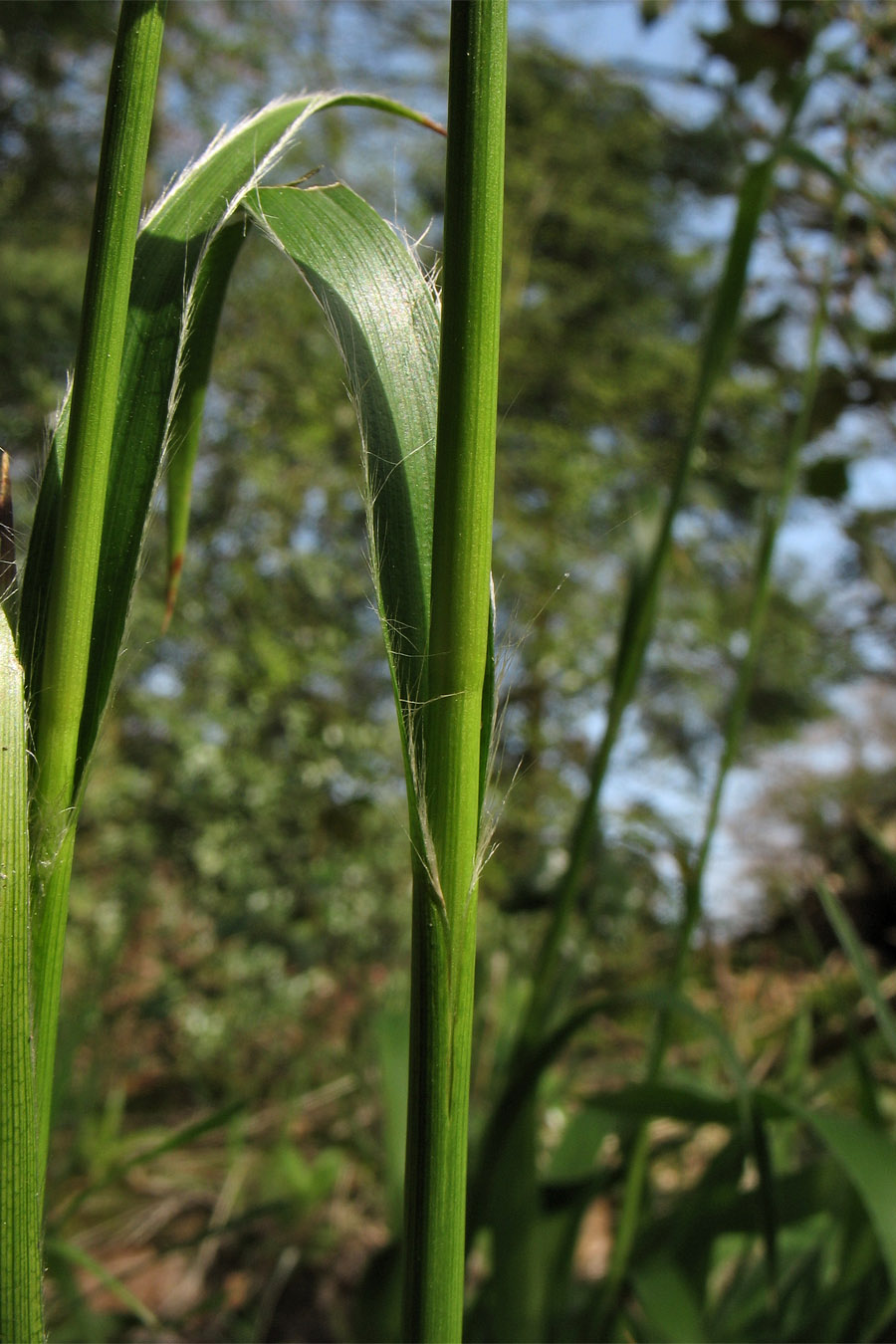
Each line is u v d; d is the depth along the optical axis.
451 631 0.13
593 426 1.55
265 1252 0.44
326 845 0.89
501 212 0.13
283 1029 0.72
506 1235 0.27
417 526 0.14
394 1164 0.34
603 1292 0.27
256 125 0.16
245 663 0.98
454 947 0.13
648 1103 0.24
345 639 1.05
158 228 0.15
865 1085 0.26
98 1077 0.50
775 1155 0.33
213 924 0.82
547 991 0.26
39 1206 0.13
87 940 0.80
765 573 0.27
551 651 1.08
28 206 1.17
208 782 0.92
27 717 0.13
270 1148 0.54
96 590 0.14
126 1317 0.36
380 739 1.01
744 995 0.56
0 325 1.02
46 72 1.08
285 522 1.06
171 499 0.17
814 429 0.37
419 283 0.14
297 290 1.12
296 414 1.11
